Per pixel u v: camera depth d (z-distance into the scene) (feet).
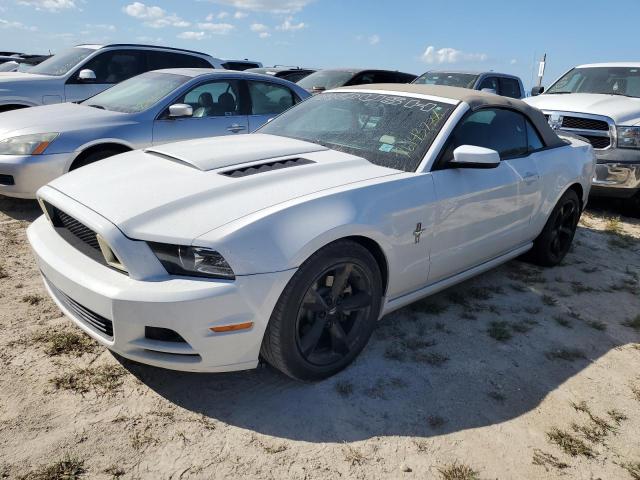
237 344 8.16
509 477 7.79
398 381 9.72
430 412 9.00
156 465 7.45
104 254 8.27
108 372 9.34
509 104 13.55
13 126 17.48
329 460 7.80
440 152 11.10
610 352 11.48
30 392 8.66
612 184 21.95
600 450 8.48
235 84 21.26
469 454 8.14
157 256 7.95
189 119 19.71
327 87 37.88
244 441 8.04
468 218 11.62
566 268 16.26
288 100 23.03
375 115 12.41
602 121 22.26
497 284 14.58
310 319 9.14
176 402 8.76
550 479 7.82
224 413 8.59
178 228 8.00
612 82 26.45
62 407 8.39
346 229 8.88
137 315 7.72
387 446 8.16
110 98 20.81
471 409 9.17
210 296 7.70
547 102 24.88
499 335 11.58
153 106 19.02
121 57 26.73
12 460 7.29
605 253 18.01
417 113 12.03
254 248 7.98
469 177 11.56
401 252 10.17
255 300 8.01
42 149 16.75
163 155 10.82
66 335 10.30
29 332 10.40
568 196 15.48
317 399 9.07
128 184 9.30
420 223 10.41
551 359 10.98
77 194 9.30
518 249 14.51
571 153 15.55
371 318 10.01
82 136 17.33
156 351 8.07
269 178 9.41
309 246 8.38
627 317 13.24
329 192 9.18
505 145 13.28
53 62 26.81
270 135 12.86
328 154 11.04
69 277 8.31
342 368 9.82
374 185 9.78
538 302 13.62
